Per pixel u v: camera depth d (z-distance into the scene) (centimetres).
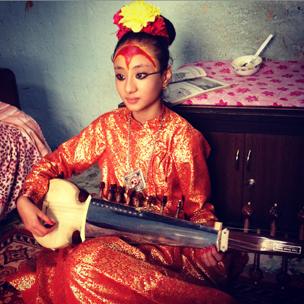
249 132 259
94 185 372
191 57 361
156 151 216
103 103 397
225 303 192
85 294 186
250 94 264
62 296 199
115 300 186
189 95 265
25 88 404
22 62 395
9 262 274
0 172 294
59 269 203
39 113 411
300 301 227
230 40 350
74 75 391
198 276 203
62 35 378
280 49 344
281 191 270
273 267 268
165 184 218
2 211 297
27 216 215
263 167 267
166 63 207
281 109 248
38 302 208
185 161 215
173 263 201
